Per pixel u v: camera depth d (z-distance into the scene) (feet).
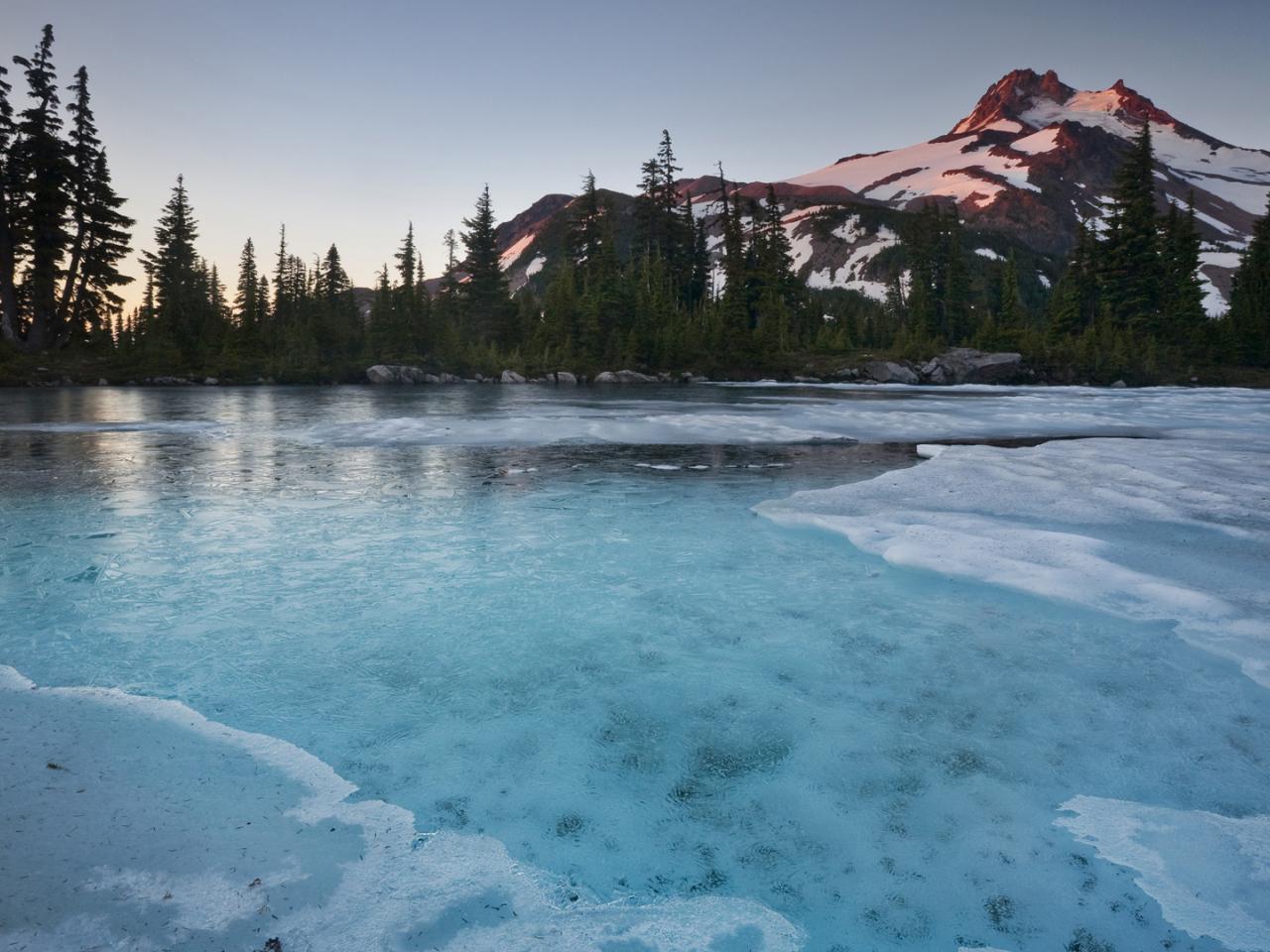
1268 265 243.60
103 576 18.99
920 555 20.40
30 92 148.77
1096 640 14.90
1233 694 12.45
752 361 192.44
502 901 7.47
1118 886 7.77
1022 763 10.25
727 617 16.22
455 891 7.63
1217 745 10.77
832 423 64.18
